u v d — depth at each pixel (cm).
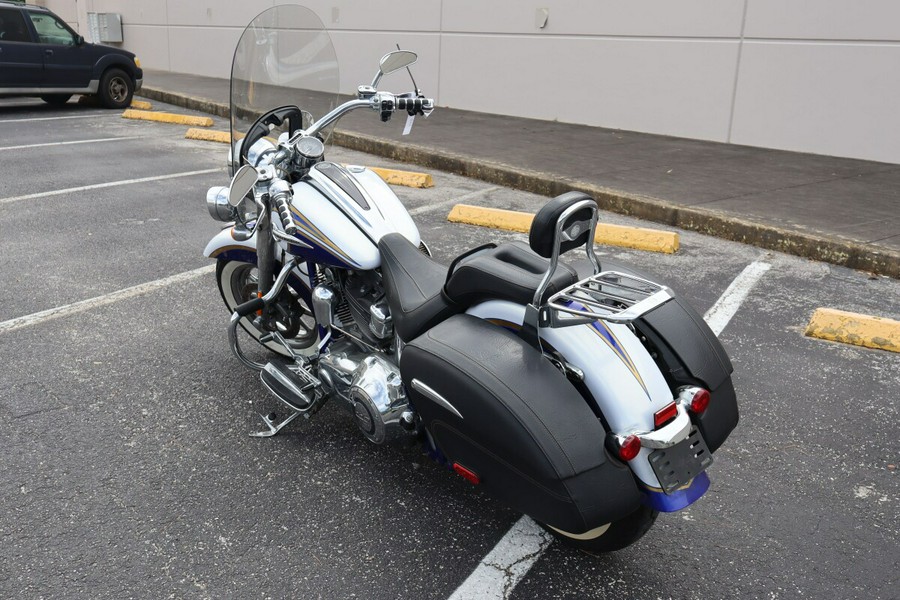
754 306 531
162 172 914
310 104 405
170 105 1530
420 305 296
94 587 272
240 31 1830
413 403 279
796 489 334
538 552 295
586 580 281
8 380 414
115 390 407
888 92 920
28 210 743
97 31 2208
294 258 364
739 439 371
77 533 300
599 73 1177
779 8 981
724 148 1031
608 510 239
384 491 330
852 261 611
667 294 243
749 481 339
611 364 255
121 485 330
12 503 316
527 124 1217
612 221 734
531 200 805
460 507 321
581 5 1172
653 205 733
